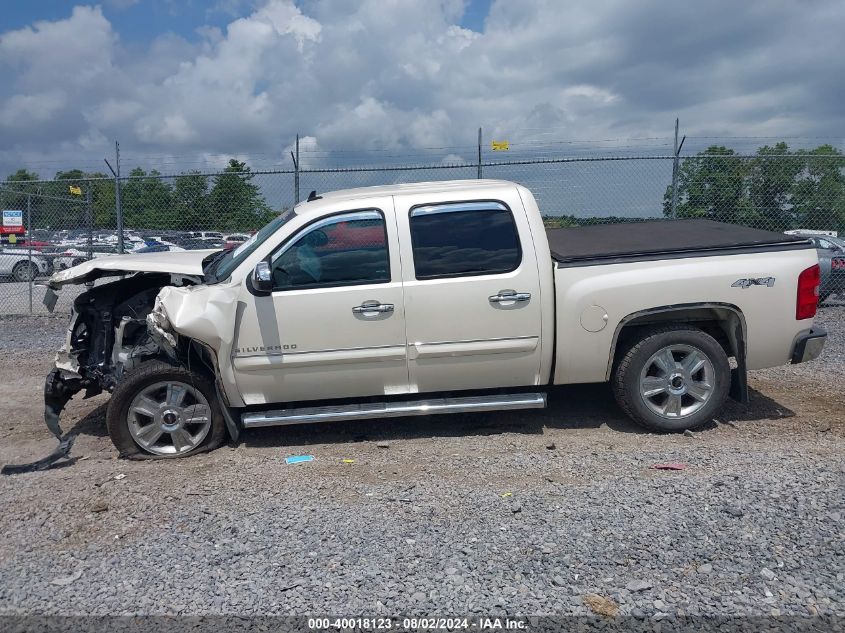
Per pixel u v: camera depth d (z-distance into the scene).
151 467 5.20
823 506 4.08
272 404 5.60
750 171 11.23
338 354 5.26
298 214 5.31
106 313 5.71
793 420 5.90
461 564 3.58
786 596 3.26
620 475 4.68
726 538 3.76
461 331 5.28
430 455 5.24
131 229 12.39
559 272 5.32
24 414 6.76
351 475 4.87
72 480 4.95
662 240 5.80
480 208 5.32
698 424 5.58
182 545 3.89
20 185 13.69
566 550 3.69
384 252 5.25
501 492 4.45
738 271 5.35
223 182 12.16
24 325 11.59
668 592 3.31
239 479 4.84
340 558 3.68
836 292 11.84
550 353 5.40
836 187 11.28
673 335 5.44
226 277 5.34
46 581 3.59
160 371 5.29
